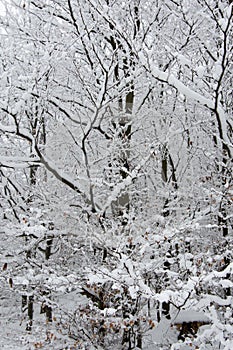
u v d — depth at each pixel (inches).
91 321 252.1
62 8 268.8
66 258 285.9
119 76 278.8
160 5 269.1
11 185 339.6
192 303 195.8
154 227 249.0
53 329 270.4
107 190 273.6
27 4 269.3
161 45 287.7
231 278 276.1
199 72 248.7
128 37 244.4
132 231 244.5
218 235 291.7
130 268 189.3
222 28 240.8
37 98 252.1
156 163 317.4
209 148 301.3
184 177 323.9
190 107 302.0
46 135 327.3
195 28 281.0
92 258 285.6
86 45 269.9
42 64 240.4
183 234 241.6
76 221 264.8
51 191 284.7
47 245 331.9
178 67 291.4
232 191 251.6
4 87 245.9
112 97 245.8
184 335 253.3
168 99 303.3
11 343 298.8
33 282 245.1
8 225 266.5
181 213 278.7
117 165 284.4
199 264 224.5
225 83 285.6
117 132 265.9
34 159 258.5
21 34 267.0
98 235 232.4
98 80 290.8
